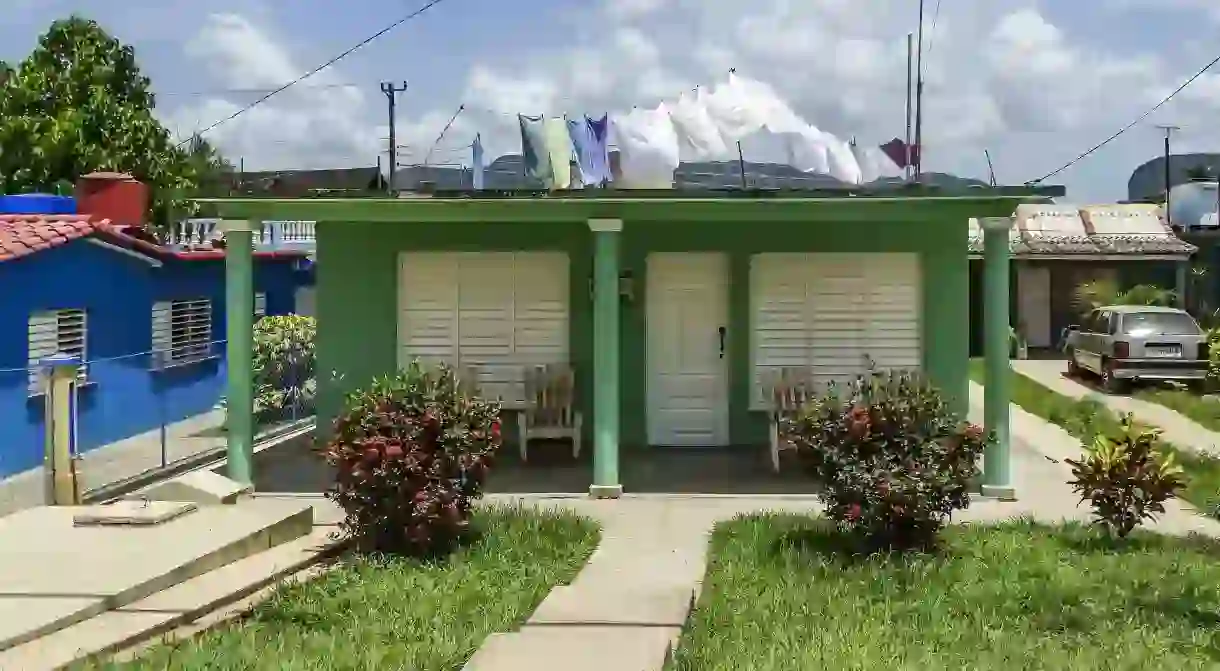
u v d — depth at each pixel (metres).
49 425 12.05
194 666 6.98
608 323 12.70
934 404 9.80
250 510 10.98
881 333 14.77
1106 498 10.39
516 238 14.95
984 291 12.63
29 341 15.31
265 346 18.64
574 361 15.02
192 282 20.56
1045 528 10.91
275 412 19.02
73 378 12.20
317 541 10.59
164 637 7.70
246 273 12.93
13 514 10.89
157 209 29.41
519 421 14.52
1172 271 34.09
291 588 8.80
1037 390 24.30
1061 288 34.31
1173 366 23.56
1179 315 24.09
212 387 21.23
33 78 30.69
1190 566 9.44
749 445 15.08
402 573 9.24
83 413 16.53
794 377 14.63
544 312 15.02
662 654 6.75
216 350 21.41
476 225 14.95
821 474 9.88
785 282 14.91
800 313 14.91
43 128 29.17
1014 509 11.99
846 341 14.83
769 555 9.78
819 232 14.79
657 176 13.27
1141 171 48.34
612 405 12.69
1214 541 10.52
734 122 13.86
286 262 25.09
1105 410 20.41
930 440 9.73
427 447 9.81
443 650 7.20
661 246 14.96
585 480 13.58
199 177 31.77
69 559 9.14
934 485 9.56
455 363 15.05
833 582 8.98
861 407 9.74
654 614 7.72
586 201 12.35
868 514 9.62
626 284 14.93
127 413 17.84
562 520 11.07
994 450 12.62
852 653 7.18
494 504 11.95
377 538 9.92
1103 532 10.70
